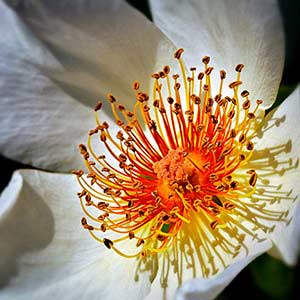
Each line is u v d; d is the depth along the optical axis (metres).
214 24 0.10
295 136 0.10
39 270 0.10
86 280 0.10
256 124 0.10
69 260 0.10
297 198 0.09
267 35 0.10
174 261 0.10
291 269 0.10
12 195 0.10
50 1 0.10
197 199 0.10
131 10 0.10
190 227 0.10
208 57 0.10
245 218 0.10
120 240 0.10
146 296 0.10
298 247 0.08
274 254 0.09
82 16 0.10
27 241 0.10
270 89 0.10
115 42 0.10
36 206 0.10
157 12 0.10
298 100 0.10
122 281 0.10
